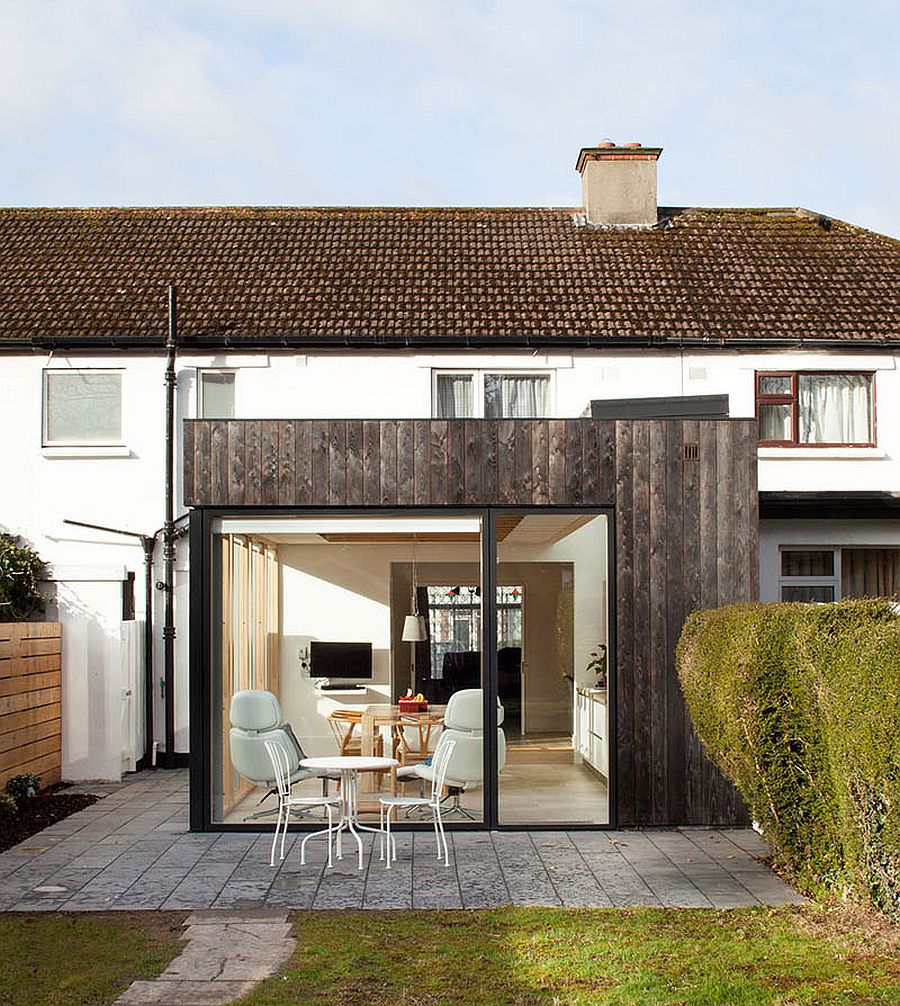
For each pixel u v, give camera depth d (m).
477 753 11.45
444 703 11.56
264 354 17.28
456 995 6.47
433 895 8.84
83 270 18.86
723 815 11.41
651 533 11.59
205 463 11.55
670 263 19.33
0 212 20.66
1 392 17.14
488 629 11.54
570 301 18.17
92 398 17.20
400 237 20.06
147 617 16.66
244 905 8.56
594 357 17.45
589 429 11.63
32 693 13.64
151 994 6.57
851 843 7.88
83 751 14.77
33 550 16.80
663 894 8.86
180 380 17.19
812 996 6.34
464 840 10.95
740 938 7.54
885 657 7.16
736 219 20.72
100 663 14.88
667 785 11.41
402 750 11.58
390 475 11.55
